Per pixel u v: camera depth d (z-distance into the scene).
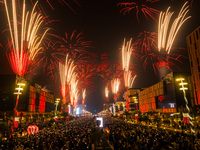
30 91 114.81
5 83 96.81
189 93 74.94
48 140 30.48
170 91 82.56
